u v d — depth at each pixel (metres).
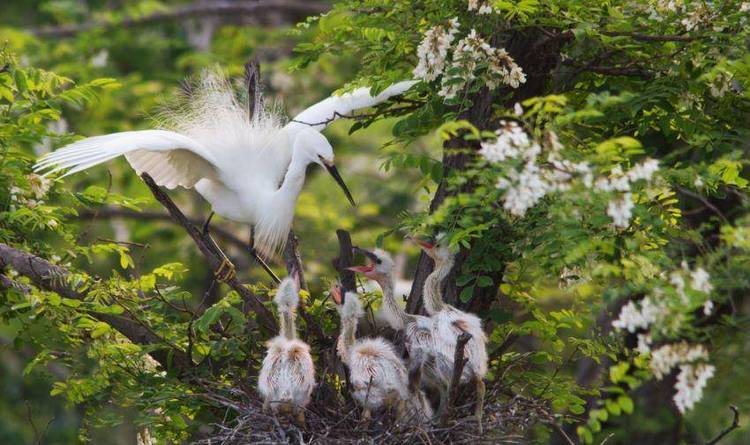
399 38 12.43
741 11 11.61
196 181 12.80
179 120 13.45
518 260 11.60
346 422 10.91
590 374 14.76
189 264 23.48
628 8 12.14
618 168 9.30
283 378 10.59
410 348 11.19
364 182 25.20
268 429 10.64
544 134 9.17
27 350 22.16
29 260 12.11
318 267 21.83
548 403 12.05
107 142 11.48
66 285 12.20
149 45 26.47
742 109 12.35
